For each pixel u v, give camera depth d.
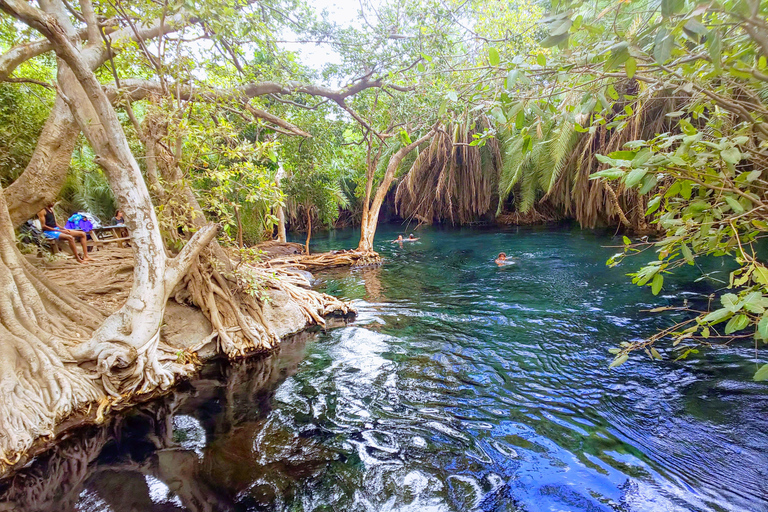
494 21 8.21
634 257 10.70
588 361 4.92
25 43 4.82
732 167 1.72
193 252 5.17
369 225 13.89
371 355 5.55
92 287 6.07
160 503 2.89
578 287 8.23
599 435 3.50
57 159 5.23
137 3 4.60
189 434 3.78
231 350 5.60
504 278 9.60
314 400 4.38
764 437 3.30
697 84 1.85
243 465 3.31
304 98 9.71
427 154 19.39
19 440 3.39
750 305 1.65
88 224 9.55
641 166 1.81
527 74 2.28
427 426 3.79
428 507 2.79
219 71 6.01
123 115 9.30
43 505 2.89
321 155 11.53
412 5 8.20
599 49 1.92
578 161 14.30
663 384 4.23
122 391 4.39
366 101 11.30
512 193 20.44
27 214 5.10
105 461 3.39
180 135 4.96
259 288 6.26
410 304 8.01
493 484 2.98
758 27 1.42
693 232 2.02
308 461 3.34
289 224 23.75
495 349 5.48
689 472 2.98
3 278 4.22
